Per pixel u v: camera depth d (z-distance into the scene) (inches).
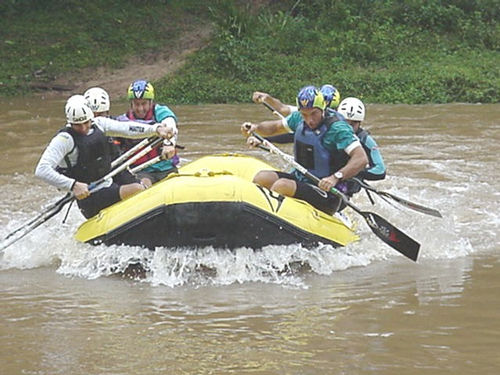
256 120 721.0
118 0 1088.8
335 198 332.8
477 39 1043.9
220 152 558.3
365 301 262.5
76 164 315.9
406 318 244.7
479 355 214.5
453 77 894.4
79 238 315.0
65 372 207.2
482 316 246.1
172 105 863.1
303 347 221.6
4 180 482.0
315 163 328.5
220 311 253.3
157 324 241.8
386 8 1096.2
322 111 324.2
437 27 1066.7
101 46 1006.4
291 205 311.0
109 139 329.1
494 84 885.2
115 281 289.1
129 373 205.8
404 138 609.3
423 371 204.4
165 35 1024.9
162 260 298.0
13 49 990.4
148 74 954.1
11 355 218.7
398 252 328.2
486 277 290.5
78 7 1068.5
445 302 260.5
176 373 205.2
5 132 652.7
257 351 218.8
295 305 258.8
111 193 322.0
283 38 1013.2
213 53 979.3
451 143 586.9
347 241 324.8
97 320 246.2
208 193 293.1
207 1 1085.8
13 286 284.5
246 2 1120.2
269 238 301.3
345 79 915.4
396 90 888.9
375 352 217.3
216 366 209.0
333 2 1095.6
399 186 454.6
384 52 998.4
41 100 873.5
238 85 916.6
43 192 450.6
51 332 236.1
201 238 296.0
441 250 331.0
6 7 1055.6
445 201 419.5
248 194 298.0
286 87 912.9
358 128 360.2
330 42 1020.5
